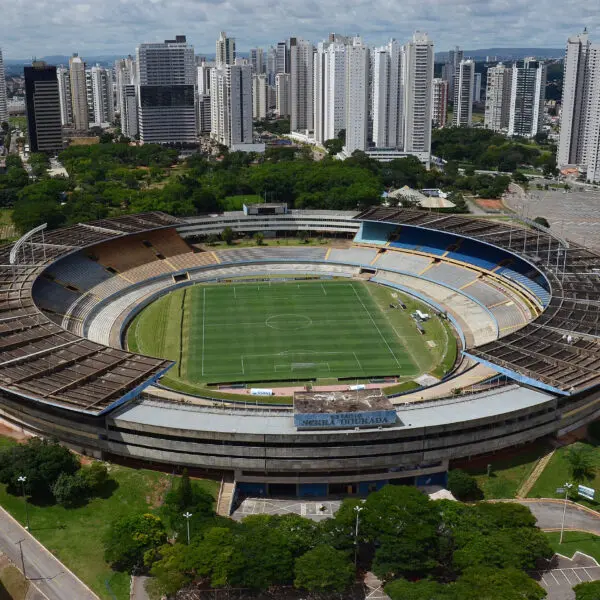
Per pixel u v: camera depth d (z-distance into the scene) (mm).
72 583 99125
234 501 120562
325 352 187750
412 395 155750
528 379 136125
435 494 122500
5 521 112062
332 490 125375
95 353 149125
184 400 155250
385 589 93750
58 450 121875
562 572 101188
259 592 97438
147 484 122312
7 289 189375
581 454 128625
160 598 95562
